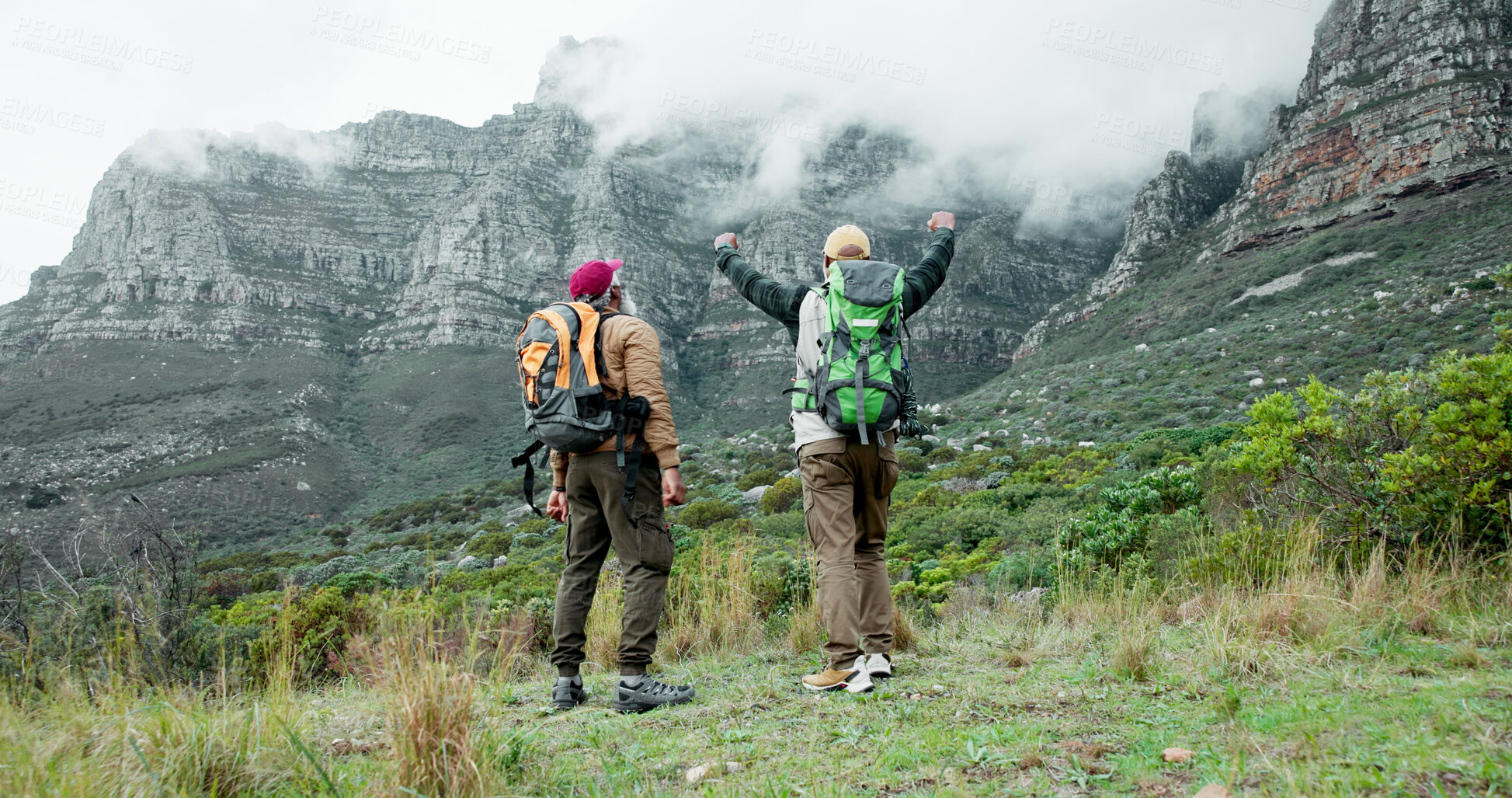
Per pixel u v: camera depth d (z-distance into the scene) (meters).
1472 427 3.92
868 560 3.35
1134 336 90.69
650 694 2.92
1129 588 4.90
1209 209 133.12
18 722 2.08
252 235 151.38
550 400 2.91
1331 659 2.68
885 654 3.27
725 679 3.46
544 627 5.48
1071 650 3.53
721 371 148.75
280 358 120.50
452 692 2.00
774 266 170.88
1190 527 5.92
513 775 2.06
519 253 153.62
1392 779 1.53
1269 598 3.30
